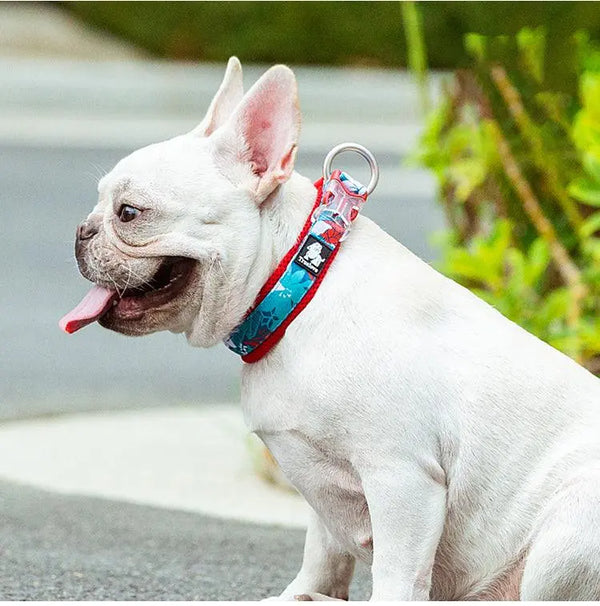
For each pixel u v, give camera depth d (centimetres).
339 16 3300
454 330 664
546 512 645
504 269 1112
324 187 678
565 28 1186
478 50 1172
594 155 1046
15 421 1235
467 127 1167
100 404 1302
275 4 3309
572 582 631
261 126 667
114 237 661
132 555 869
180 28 3412
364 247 671
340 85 3055
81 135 2811
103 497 1009
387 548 641
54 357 1488
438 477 648
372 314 651
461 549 664
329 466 661
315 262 659
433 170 1166
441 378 648
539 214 1116
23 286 1745
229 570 848
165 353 1553
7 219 2106
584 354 1034
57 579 805
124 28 3500
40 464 1094
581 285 1072
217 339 671
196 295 665
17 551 862
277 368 658
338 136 2812
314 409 646
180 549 890
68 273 1817
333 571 735
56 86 3019
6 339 1541
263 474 1077
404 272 668
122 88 3027
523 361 666
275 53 3316
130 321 673
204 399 1335
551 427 656
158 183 657
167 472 1084
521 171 1173
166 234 655
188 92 3044
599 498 631
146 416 1262
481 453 650
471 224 1170
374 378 641
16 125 2916
